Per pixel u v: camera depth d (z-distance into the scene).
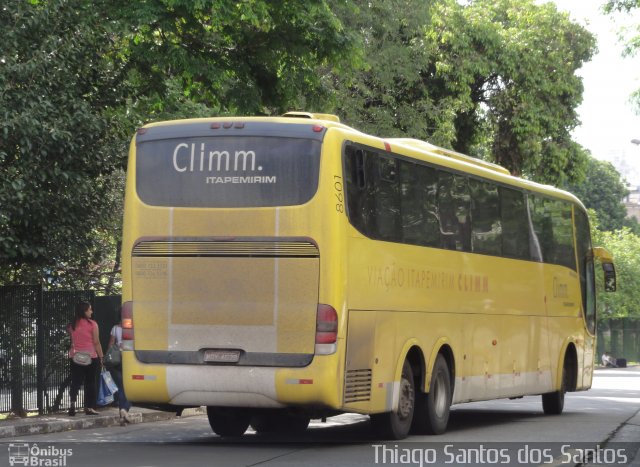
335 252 17.84
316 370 17.69
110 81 28.75
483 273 24.06
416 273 20.75
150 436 22.80
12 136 25.12
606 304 92.69
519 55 56.56
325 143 18.08
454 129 50.69
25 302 27.31
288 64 30.91
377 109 46.59
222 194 18.30
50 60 26.09
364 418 27.61
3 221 25.00
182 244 18.41
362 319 18.61
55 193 27.03
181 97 31.31
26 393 27.19
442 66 52.97
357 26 44.16
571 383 30.61
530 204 27.36
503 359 25.23
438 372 21.78
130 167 18.92
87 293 29.30
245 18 27.89
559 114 58.50
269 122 18.36
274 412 19.56
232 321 18.09
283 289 17.89
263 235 18.03
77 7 27.14
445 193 22.30
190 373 18.22
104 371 27.25
